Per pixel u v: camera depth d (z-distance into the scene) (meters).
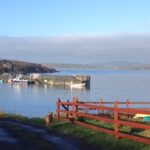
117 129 18.47
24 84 196.62
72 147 17.12
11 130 22.70
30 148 17.03
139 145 16.42
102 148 16.77
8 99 103.25
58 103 26.23
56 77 192.25
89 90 145.38
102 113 26.62
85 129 21.77
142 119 23.84
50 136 20.36
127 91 133.25
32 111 69.38
